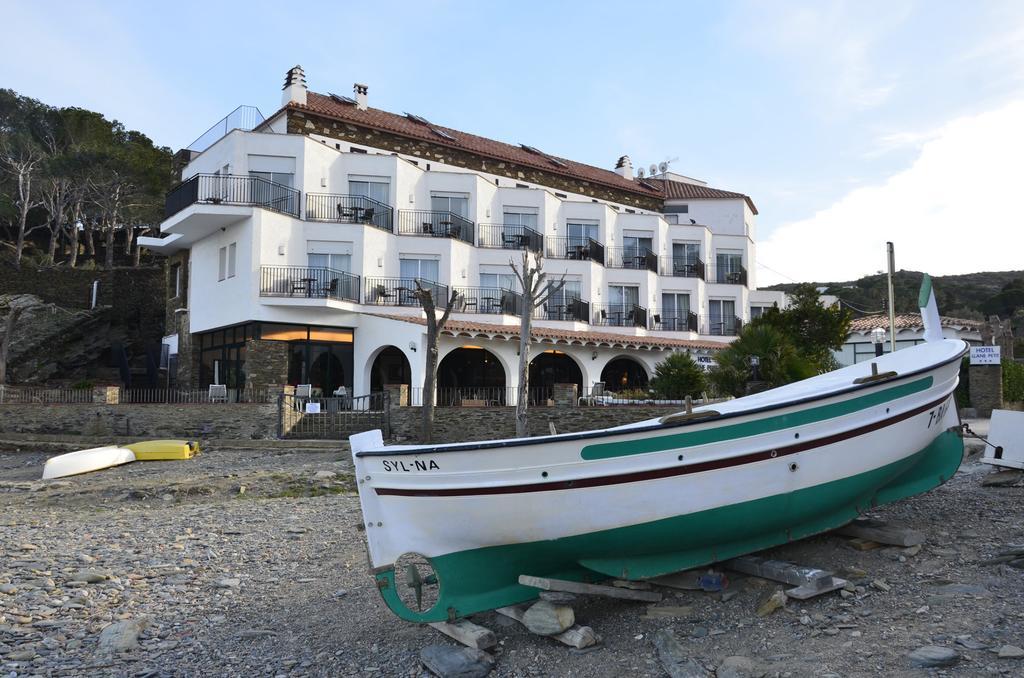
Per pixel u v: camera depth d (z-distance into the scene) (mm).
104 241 55219
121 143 53250
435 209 32406
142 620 6648
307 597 7473
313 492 14859
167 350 34688
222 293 28312
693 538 6199
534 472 5891
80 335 40750
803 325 24281
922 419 7270
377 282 29172
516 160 36344
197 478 16188
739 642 5273
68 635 6508
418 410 20797
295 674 5516
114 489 15367
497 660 5457
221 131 31484
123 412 23828
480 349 30094
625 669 5074
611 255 37375
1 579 8188
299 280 27250
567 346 28594
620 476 5926
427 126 36531
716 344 34719
